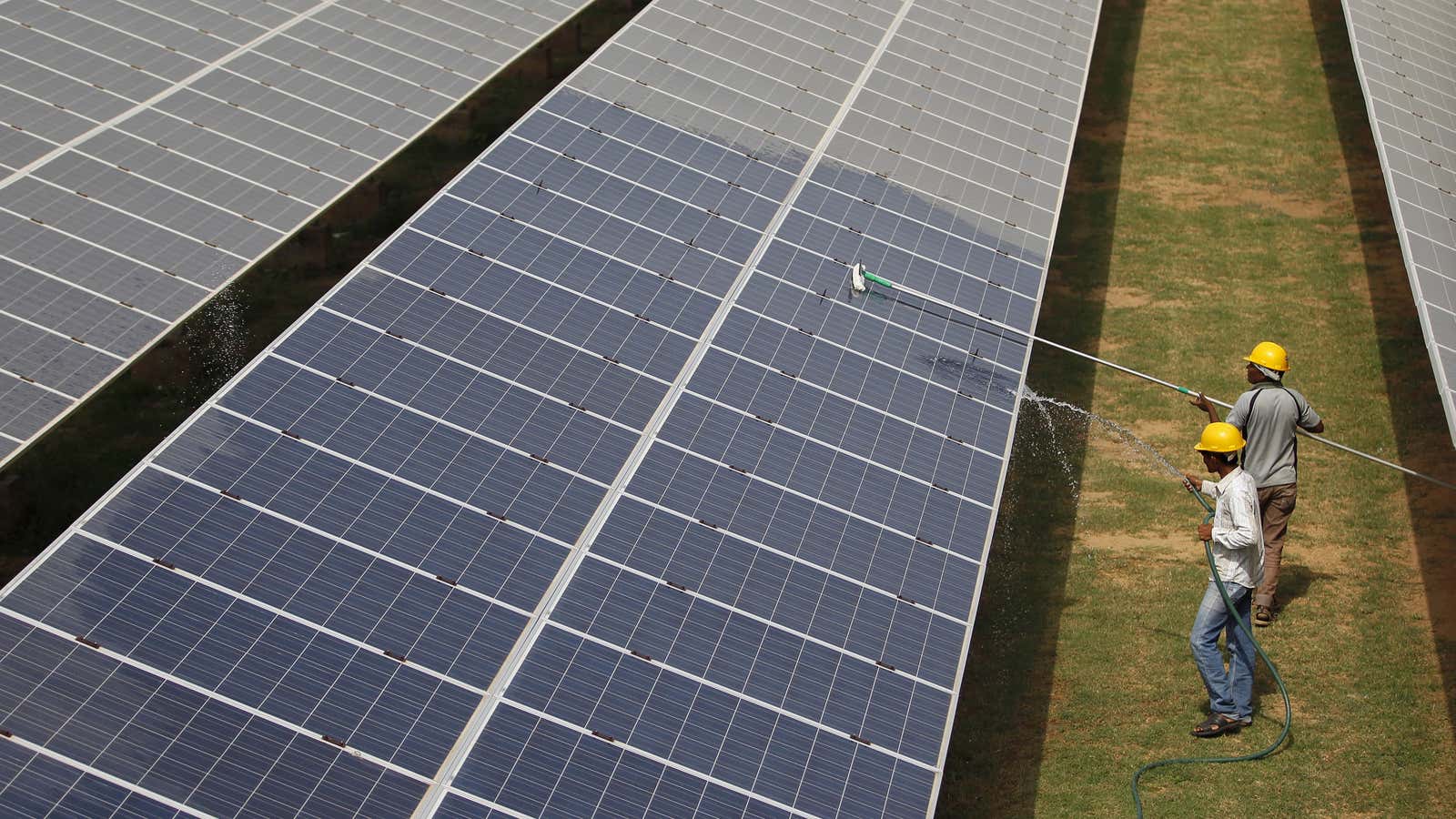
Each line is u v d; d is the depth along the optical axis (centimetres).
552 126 2078
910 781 1217
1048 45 3012
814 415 1614
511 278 1717
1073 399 2395
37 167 1991
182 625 1189
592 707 1205
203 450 1366
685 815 1141
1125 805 1512
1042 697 1683
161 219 1948
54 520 2062
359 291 1631
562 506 1402
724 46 2527
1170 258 2942
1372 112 2698
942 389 1722
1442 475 2114
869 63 2631
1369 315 2666
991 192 2256
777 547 1417
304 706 1150
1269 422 1709
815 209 2038
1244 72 4003
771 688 1265
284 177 2122
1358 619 1791
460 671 1208
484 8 2839
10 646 1137
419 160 3275
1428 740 1580
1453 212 2394
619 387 1580
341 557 1288
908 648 1346
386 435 1438
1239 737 1591
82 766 1070
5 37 2320
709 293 1778
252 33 2520
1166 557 1950
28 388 1600
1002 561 1950
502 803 1115
